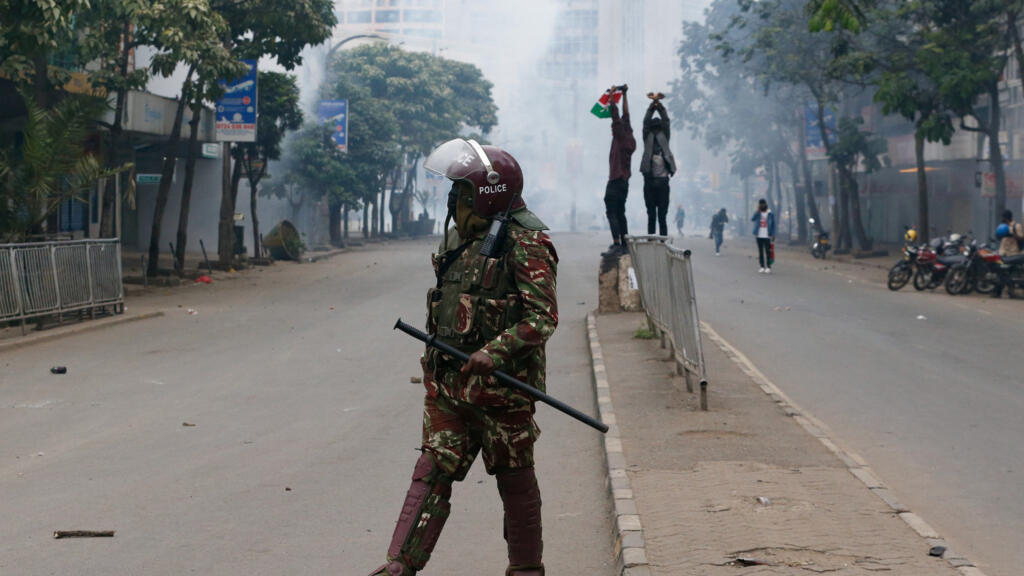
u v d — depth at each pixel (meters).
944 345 13.23
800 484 5.91
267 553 5.05
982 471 6.86
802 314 16.97
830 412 8.90
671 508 5.40
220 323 16.08
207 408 9.16
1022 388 10.07
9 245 13.56
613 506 5.56
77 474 6.70
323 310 18.11
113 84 21.84
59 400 9.53
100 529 5.44
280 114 31.59
